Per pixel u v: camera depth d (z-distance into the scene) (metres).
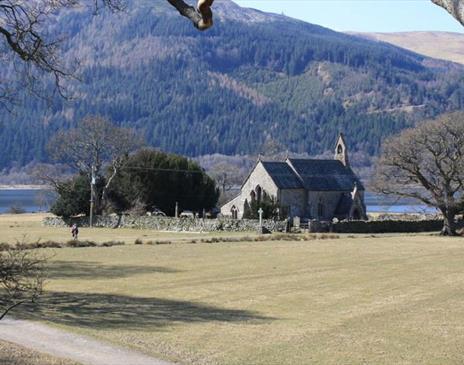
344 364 22.08
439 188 84.50
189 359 21.97
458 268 47.91
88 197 101.38
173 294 35.62
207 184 110.00
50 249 59.75
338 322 28.73
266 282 40.56
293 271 45.91
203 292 36.47
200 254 57.03
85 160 105.25
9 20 23.92
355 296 35.56
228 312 30.72
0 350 20.86
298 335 26.06
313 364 21.98
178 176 106.88
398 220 92.88
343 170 110.56
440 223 95.88
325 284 39.81
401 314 30.59
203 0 8.74
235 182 166.12
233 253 58.03
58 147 107.81
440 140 82.06
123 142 104.94
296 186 103.12
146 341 24.20
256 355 22.97
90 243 64.06
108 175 104.94
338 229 87.44
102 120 115.75
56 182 103.25
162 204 106.62
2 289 31.67
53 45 25.42
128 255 55.75
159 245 65.31
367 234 85.38
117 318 28.41
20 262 34.94
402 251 60.44
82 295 34.38
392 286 39.22
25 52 24.12
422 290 37.69
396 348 24.22
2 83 27.50
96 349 22.38
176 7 9.09
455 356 23.14
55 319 27.25
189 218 93.12
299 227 88.31
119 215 97.38
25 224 103.56
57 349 22.00
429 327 27.77
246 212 99.38
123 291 36.31
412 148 82.62
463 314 30.59
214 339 25.08
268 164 104.00
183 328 26.81
